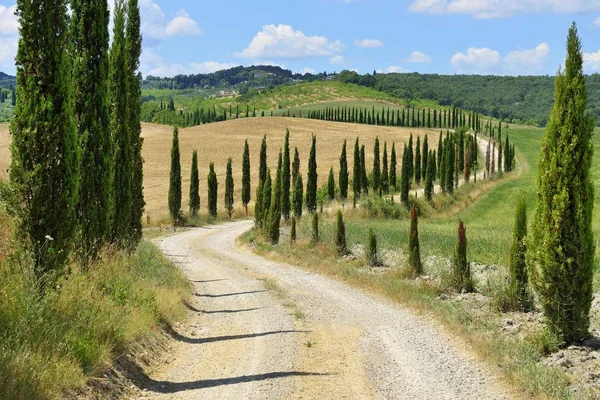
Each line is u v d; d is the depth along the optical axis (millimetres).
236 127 140250
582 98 11492
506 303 15586
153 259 21781
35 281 9602
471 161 105562
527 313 15133
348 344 12414
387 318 15305
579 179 11445
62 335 8742
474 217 60750
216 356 11375
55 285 10266
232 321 15188
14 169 10484
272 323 14789
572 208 11445
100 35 16453
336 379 9852
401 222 50062
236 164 102125
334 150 115125
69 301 10125
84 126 15898
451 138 88250
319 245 31656
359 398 8898
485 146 134000
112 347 9438
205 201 76438
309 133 133625
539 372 9609
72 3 16219
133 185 21688
